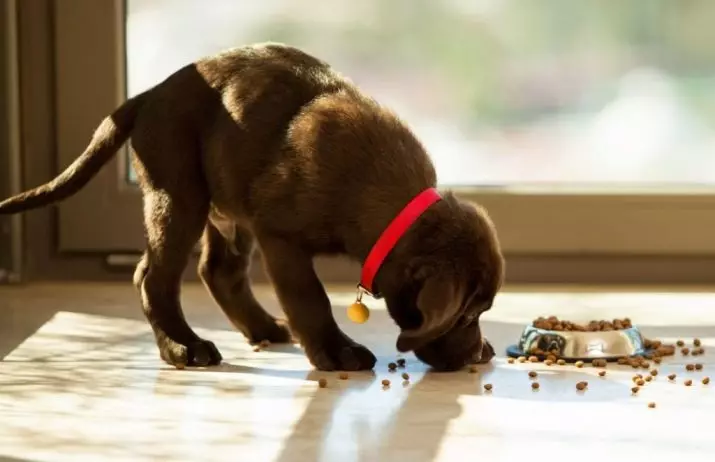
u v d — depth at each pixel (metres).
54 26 5.17
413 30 5.30
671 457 2.45
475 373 3.35
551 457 2.45
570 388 3.13
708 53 5.25
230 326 4.17
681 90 5.29
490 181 5.34
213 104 3.55
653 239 5.23
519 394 3.06
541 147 5.34
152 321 3.54
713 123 5.29
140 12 5.27
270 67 3.53
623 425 2.72
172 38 5.29
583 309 4.55
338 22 5.30
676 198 5.21
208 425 2.71
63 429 2.68
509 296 4.90
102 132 3.68
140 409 2.87
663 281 5.28
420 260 3.18
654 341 3.74
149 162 3.55
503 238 5.23
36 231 5.30
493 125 5.34
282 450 2.50
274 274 3.42
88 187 5.25
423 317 3.11
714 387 3.14
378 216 3.26
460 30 5.29
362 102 3.45
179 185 3.53
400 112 5.34
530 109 5.32
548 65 5.30
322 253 3.43
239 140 3.44
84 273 5.33
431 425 2.72
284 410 2.87
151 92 3.64
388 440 2.59
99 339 3.86
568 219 5.23
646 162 5.33
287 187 3.34
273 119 3.43
